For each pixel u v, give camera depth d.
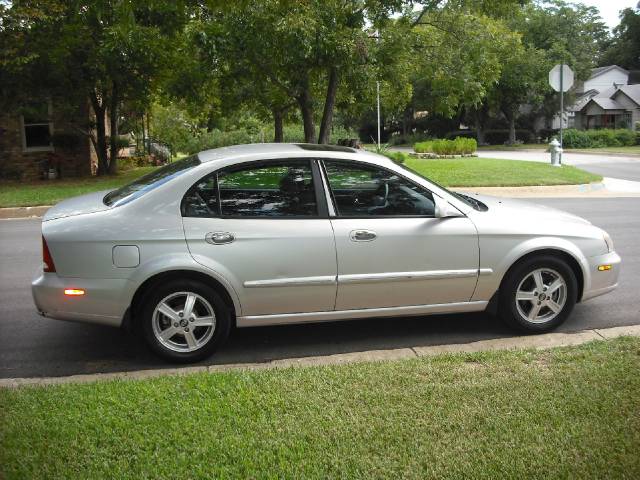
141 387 4.15
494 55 18.09
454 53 16.84
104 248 4.71
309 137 17.30
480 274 5.27
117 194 5.26
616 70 61.22
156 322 4.86
